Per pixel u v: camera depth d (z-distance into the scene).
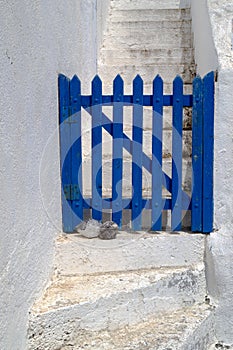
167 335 3.00
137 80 3.46
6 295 2.41
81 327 2.99
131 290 3.18
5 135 2.38
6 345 2.42
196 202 3.56
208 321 3.40
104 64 5.71
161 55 5.70
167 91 5.22
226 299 3.58
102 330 3.06
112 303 3.09
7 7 2.39
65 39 3.76
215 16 4.29
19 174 2.61
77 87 3.49
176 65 5.39
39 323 2.79
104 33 6.01
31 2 2.81
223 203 3.56
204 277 3.60
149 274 3.41
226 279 3.55
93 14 5.06
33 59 2.86
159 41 6.00
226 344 3.57
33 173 2.88
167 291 3.39
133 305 3.20
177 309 3.45
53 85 3.36
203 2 4.71
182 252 3.56
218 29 4.14
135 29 6.13
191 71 5.36
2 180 2.34
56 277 3.37
